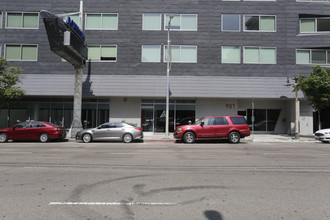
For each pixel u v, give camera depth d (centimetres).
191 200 462
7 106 2083
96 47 2072
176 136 1572
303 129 2105
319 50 2092
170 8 2094
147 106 2109
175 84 2008
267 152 1135
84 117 2083
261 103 2256
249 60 2072
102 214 393
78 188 535
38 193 499
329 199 471
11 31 2055
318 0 2116
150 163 839
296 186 559
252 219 377
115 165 802
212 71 2055
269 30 2100
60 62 2038
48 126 1590
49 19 1427
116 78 2023
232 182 592
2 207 423
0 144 1470
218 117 1569
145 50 2073
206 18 2092
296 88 1833
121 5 2094
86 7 2084
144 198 472
